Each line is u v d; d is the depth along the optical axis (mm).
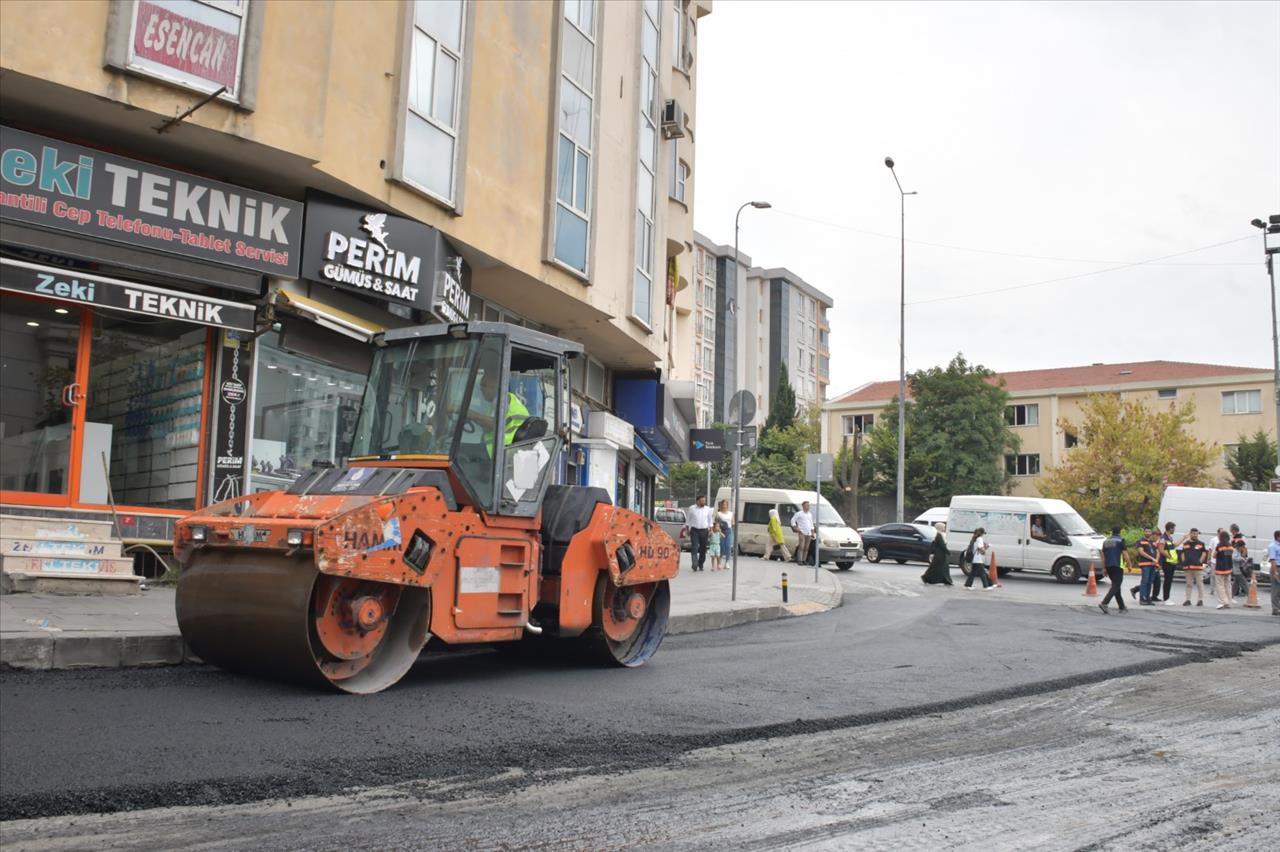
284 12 11953
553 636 8859
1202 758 6297
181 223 11703
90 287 11047
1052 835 4566
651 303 22578
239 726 5801
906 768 5750
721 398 90312
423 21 14266
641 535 9414
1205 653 12000
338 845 4020
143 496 12305
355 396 14859
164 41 10930
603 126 19422
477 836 4215
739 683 8453
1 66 9891
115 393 12227
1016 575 33438
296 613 6773
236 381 12914
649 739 6086
